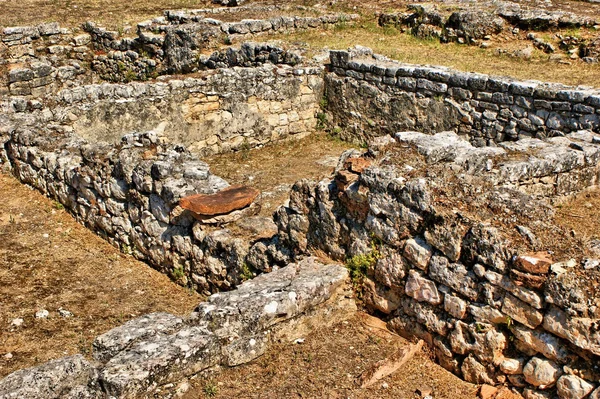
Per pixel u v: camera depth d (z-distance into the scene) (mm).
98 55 19484
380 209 6109
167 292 8266
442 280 5633
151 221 8617
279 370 5719
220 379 5602
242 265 7570
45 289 8102
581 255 5082
